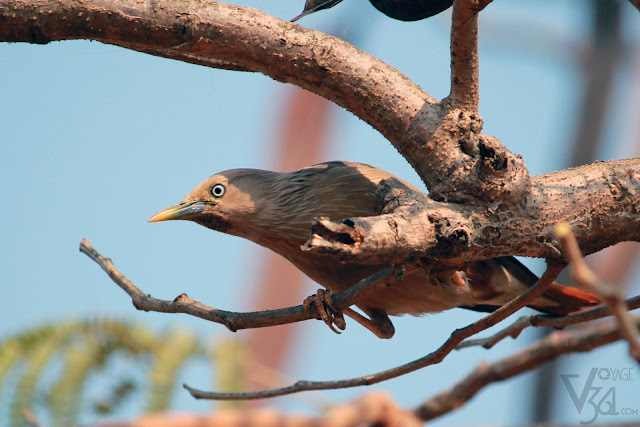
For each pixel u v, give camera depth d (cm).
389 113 618
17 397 733
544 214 584
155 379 751
